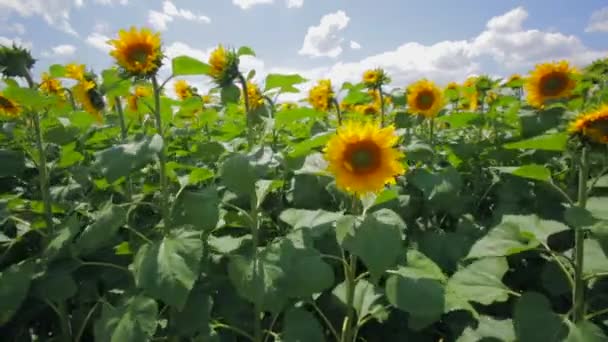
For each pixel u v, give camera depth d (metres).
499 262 0.94
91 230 0.86
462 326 1.03
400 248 0.75
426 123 2.11
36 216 1.17
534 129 1.48
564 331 0.77
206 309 0.88
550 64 1.59
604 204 0.84
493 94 2.20
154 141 0.80
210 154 1.06
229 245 1.00
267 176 1.40
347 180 0.84
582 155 0.85
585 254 0.91
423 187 1.22
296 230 0.94
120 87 1.02
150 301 0.82
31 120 1.15
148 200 1.36
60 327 1.13
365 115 2.27
